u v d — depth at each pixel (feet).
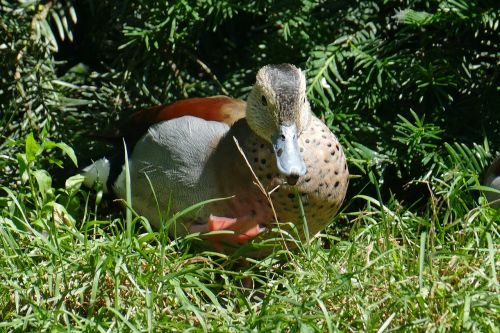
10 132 34.63
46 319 21.31
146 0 34.83
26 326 21.25
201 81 37.32
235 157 25.79
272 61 34.91
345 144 31.89
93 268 22.63
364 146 31.78
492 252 22.22
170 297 22.65
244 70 35.91
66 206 27.07
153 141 27.61
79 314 22.81
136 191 28.73
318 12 34.40
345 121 32.24
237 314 22.33
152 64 36.35
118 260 22.47
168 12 33.55
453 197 26.13
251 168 24.66
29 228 24.29
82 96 36.32
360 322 21.53
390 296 21.66
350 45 32.76
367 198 26.48
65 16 35.96
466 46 33.27
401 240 26.40
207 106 27.84
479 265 23.02
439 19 31.09
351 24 33.86
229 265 26.94
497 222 26.11
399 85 31.99
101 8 37.32
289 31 33.14
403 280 22.13
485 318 20.99
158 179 27.55
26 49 35.09
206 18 36.01
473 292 21.36
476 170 30.37
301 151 25.12
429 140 31.76
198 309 21.85
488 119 32.48
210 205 26.45
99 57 38.45
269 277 25.43
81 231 26.08
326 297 21.86
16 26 34.91
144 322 21.71
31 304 21.52
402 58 32.45
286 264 24.93
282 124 24.76
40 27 35.27
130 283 22.80
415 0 32.73
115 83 36.60
